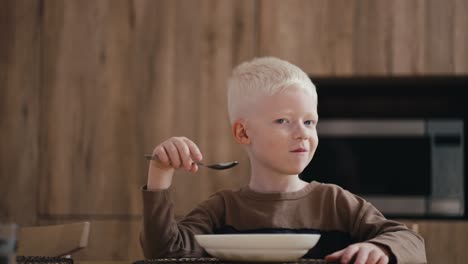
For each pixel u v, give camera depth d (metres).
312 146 1.09
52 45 2.79
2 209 2.75
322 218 1.09
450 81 2.76
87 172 2.75
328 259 0.81
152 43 2.76
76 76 2.78
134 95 2.76
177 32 2.76
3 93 2.79
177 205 2.70
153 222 0.96
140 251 2.69
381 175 2.77
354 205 1.09
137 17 2.77
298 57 2.71
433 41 2.67
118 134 2.75
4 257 0.62
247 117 1.11
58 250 1.32
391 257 0.87
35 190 2.76
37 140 2.77
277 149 1.07
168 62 2.76
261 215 1.09
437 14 2.68
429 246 2.60
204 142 2.72
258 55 2.73
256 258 0.80
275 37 2.72
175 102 2.74
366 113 2.81
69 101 2.78
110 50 2.78
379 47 2.69
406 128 2.79
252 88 1.11
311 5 2.72
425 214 2.73
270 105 1.08
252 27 2.73
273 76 1.09
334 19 2.71
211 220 1.12
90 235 2.71
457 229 2.60
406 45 2.68
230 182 2.70
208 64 2.74
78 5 2.80
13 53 2.80
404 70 2.67
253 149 1.12
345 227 1.09
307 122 1.09
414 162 2.76
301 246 0.79
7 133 2.78
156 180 0.97
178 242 1.02
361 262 0.81
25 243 1.35
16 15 2.80
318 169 2.80
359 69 2.69
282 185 1.11
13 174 2.77
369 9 2.70
